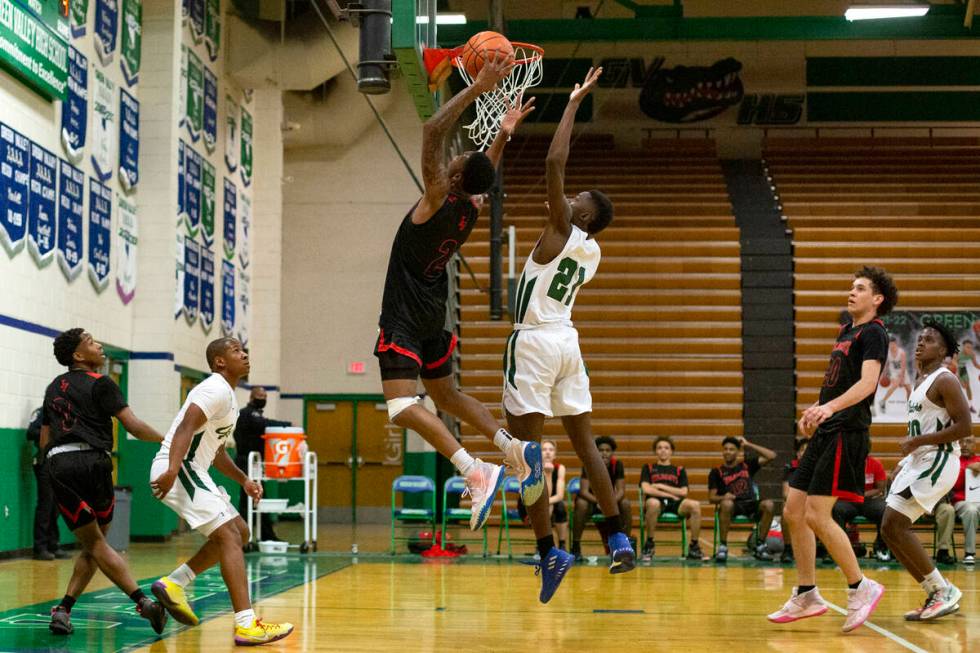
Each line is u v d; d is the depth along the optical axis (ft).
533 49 18.75
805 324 56.29
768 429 54.60
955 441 19.69
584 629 18.25
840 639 17.20
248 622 16.26
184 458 16.53
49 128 34.22
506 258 57.82
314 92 57.93
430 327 14.85
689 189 63.36
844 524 36.63
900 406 54.03
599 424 54.49
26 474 32.86
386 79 26.43
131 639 16.75
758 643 16.66
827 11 69.05
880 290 18.79
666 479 36.78
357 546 40.63
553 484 36.09
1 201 31.01
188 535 44.06
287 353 59.77
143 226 41.98
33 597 22.58
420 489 37.78
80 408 17.63
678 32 52.75
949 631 18.29
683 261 57.72
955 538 45.98
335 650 15.64
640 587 26.20
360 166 60.70
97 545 17.35
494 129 18.66
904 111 69.67
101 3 38.09
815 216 60.64
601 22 52.65
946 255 58.23
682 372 55.42
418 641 16.61
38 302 33.50
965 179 63.77
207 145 47.06
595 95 70.28
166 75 42.27
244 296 53.26
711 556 37.40
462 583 26.76
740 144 70.64
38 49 32.65
